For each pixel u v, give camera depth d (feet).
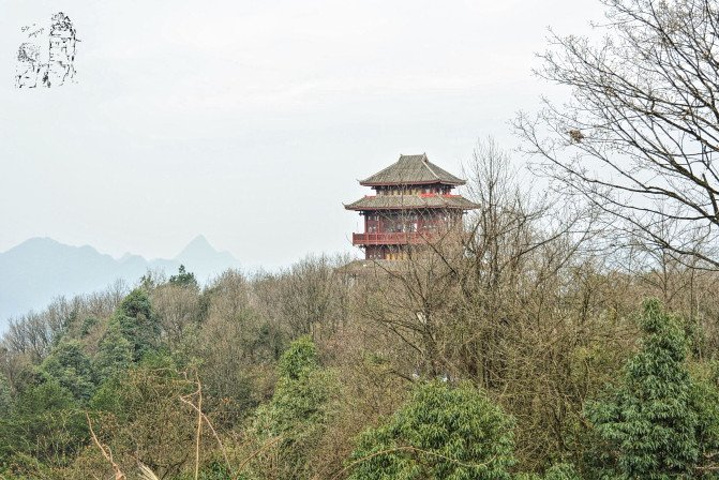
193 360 134.00
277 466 70.64
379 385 84.58
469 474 51.03
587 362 69.26
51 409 137.39
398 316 83.76
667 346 58.13
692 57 39.47
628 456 57.47
